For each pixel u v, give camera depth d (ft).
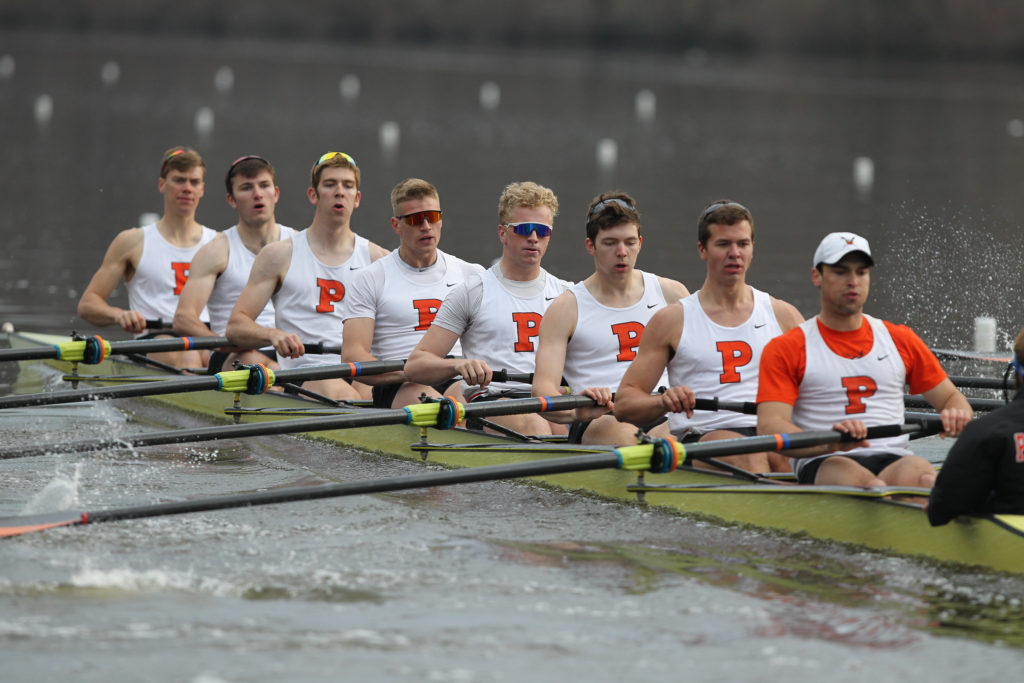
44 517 93.30
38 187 346.74
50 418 146.61
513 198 122.42
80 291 215.72
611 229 113.29
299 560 89.81
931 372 97.40
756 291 109.50
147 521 98.68
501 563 89.86
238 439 136.05
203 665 71.00
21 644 73.56
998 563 82.74
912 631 76.28
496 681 69.46
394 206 135.44
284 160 404.36
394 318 135.85
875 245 250.57
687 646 74.28
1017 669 70.74
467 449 121.39
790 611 79.92
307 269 145.28
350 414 111.34
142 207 317.83
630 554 92.17
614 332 116.06
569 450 111.65
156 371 160.25
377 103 628.69
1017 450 82.12
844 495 92.53
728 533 97.45
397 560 90.33
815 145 492.13
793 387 96.12
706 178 390.21
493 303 123.95
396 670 70.69
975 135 530.27
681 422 110.11
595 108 634.84
